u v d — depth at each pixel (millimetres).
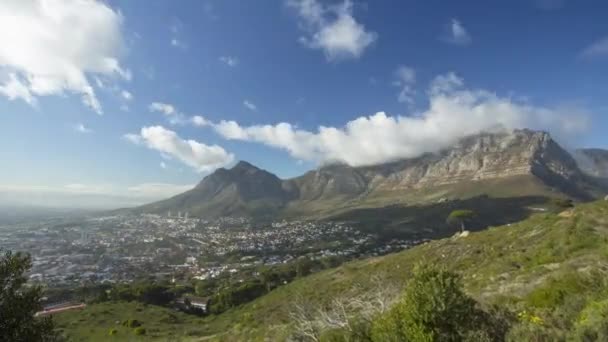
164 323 56125
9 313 8586
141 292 77750
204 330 49188
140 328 47406
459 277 9633
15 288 8906
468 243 47812
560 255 23812
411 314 9227
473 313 9281
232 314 62438
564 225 33938
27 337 8711
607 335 7715
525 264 25062
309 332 13109
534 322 9398
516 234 42062
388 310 10953
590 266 15852
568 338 8281
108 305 65812
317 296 39750
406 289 9789
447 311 8945
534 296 13336
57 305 70875
